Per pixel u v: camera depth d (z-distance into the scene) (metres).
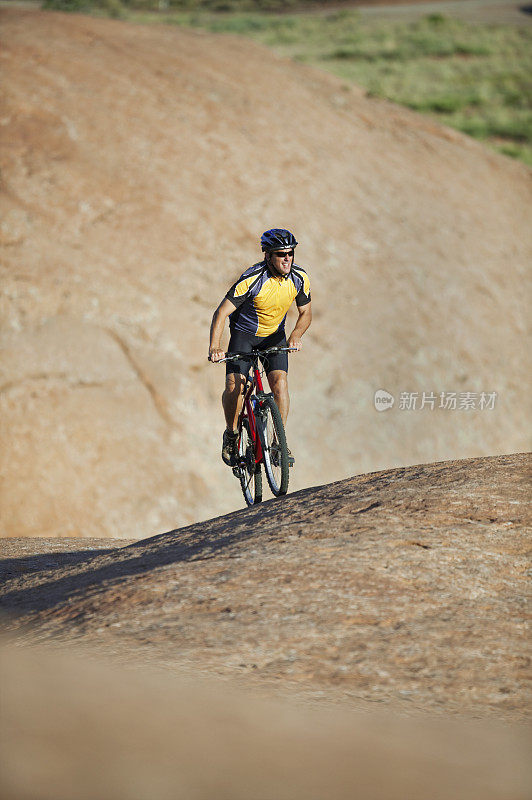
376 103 94.56
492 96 145.12
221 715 7.01
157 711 6.86
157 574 12.55
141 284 48.66
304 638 9.73
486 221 78.12
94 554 20.72
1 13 73.50
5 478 38.19
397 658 9.25
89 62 66.19
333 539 13.43
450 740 7.07
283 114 74.00
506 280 71.06
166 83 68.50
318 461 46.78
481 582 11.66
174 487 41.47
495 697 8.44
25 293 44.88
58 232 49.28
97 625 10.47
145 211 53.69
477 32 191.25
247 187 61.19
